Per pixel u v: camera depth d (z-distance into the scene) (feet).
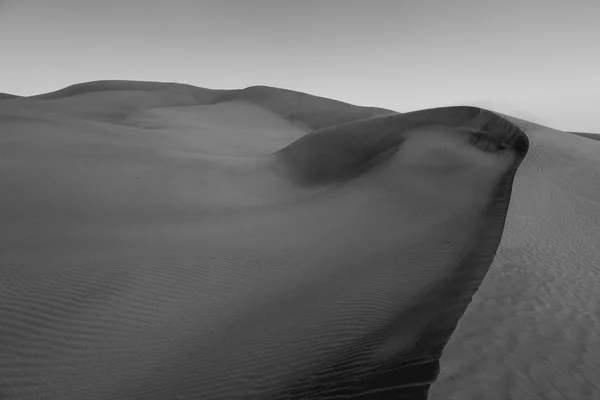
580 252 25.90
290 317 20.66
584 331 15.55
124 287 25.86
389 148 66.18
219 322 22.20
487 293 18.78
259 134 156.46
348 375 13.06
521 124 70.08
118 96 199.11
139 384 16.44
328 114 207.00
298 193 59.00
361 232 38.19
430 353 13.29
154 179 55.36
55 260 28.48
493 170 50.85
